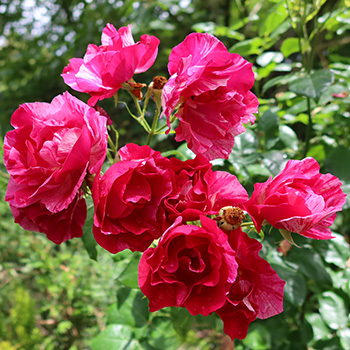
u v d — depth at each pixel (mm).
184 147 625
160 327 618
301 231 340
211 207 330
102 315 1036
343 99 731
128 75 372
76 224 338
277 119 657
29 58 1543
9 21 1786
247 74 351
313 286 706
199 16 1376
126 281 539
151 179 312
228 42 1122
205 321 571
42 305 1237
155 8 1291
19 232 1073
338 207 351
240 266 337
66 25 1536
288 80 642
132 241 313
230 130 371
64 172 310
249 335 688
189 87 332
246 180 611
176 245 311
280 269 592
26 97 1492
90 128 306
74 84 398
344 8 697
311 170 361
